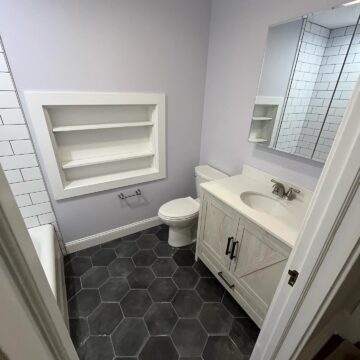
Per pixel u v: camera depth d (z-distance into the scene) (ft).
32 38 4.51
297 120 4.70
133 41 5.55
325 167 1.82
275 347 2.85
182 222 6.41
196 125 7.59
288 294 2.46
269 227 3.89
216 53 6.47
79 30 4.89
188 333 4.71
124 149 6.96
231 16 5.72
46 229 5.86
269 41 4.88
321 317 2.26
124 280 5.95
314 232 2.01
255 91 5.56
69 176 6.44
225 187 5.44
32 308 1.40
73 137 6.05
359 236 1.70
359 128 1.51
